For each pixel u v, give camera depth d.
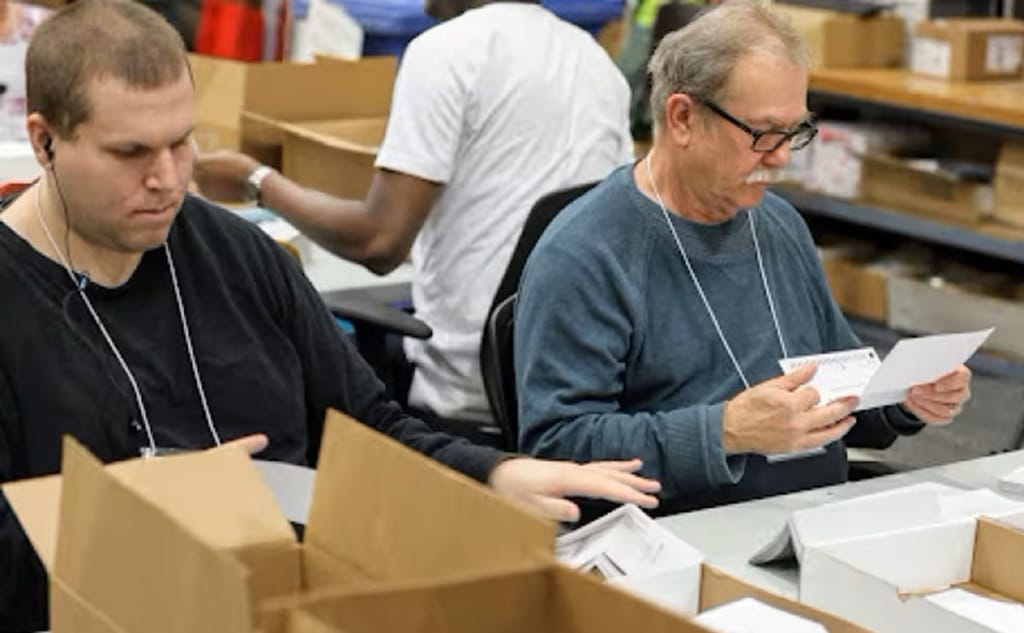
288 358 2.26
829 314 2.79
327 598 1.22
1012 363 5.10
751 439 2.36
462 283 3.41
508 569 1.30
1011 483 2.43
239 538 1.54
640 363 2.56
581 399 2.50
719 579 1.78
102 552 1.40
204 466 1.61
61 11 2.00
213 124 4.07
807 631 1.61
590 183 3.17
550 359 2.52
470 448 2.14
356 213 3.40
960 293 5.27
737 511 2.37
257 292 2.24
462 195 3.40
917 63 5.41
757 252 2.65
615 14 4.78
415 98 3.33
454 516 1.41
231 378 2.19
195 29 4.18
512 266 3.07
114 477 1.40
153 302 2.15
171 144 2.00
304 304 2.30
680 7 4.27
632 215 2.57
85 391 2.06
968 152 5.44
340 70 4.20
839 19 5.39
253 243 2.27
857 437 2.76
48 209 2.06
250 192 3.62
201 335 2.18
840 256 5.70
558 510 1.97
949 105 4.95
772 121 2.46
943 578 2.03
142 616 1.35
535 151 3.38
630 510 1.94
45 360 2.04
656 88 2.57
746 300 2.62
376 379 2.40
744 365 2.60
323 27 4.56
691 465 2.40
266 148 4.06
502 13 3.40
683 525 2.30
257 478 1.62
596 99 3.47
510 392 2.73
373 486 1.50
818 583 1.88
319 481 1.56
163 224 2.03
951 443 4.52
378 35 4.68
